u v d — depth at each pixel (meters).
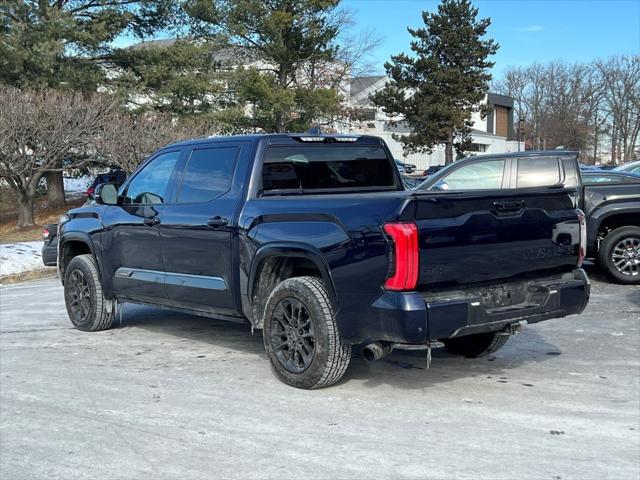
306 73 32.44
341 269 4.68
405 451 3.96
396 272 4.37
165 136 21.66
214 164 5.95
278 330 5.22
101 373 5.73
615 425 4.37
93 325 7.32
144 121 21.86
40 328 7.71
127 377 5.60
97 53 24.89
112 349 6.58
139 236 6.48
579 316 7.68
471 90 39.59
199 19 27.97
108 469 3.79
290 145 5.86
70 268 7.54
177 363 6.00
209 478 3.65
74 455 4.00
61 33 22.69
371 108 42.78
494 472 3.67
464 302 4.52
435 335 4.42
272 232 5.13
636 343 6.50
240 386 5.27
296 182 5.85
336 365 4.91
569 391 5.07
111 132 20.91
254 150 5.66
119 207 6.83
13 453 4.05
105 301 7.25
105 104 21.86
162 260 6.24
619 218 9.64
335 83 33.72
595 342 6.55
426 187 9.25
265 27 27.94
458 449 3.99
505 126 70.81
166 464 3.85
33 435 4.34
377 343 4.66
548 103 77.06
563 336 6.80
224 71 28.62
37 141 20.25
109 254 6.95
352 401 4.86
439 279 4.50
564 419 4.48
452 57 39.25
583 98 75.31
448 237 4.50
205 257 5.76
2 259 14.47
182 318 8.05
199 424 4.47
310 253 4.86
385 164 6.55
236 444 4.11
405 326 4.35
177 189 6.22
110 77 25.59
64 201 27.23
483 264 4.70
